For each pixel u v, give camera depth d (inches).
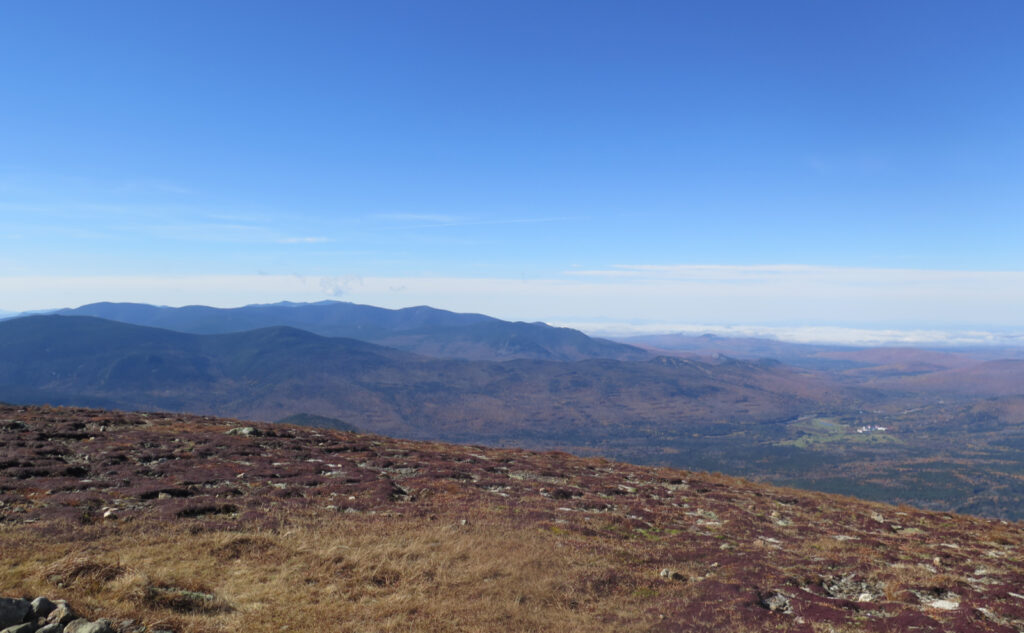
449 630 530.0
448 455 1658.5
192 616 503.5
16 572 547.8
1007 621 563.8
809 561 774.5
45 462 1065.5
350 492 1056.8
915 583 671.1
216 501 907.4
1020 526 1184.2
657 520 1016.2
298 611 545.6
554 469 1540.4
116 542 681.0
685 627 546.9
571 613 582.6
